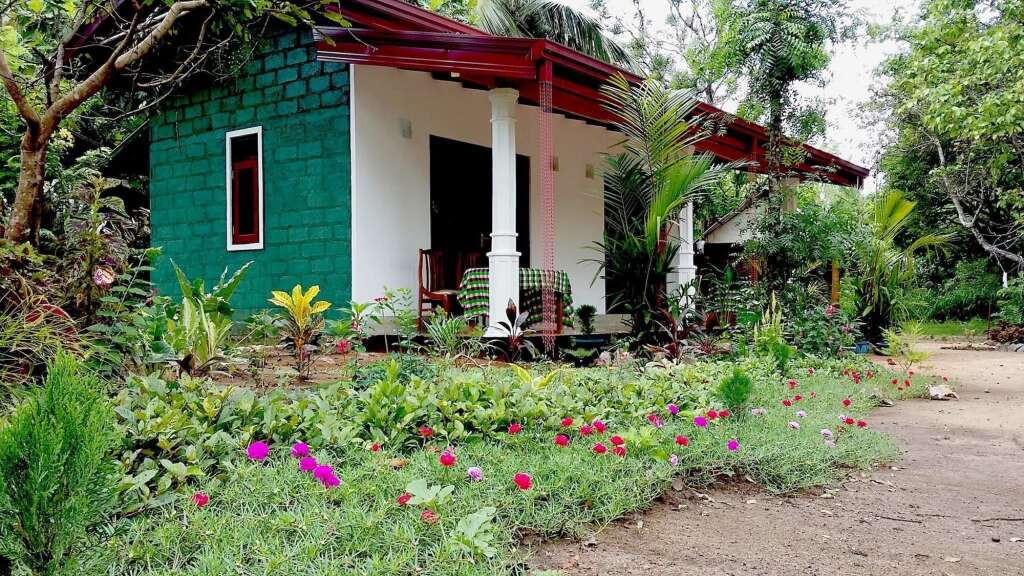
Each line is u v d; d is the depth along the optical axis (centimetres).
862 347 1118
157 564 198
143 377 363
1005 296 1551
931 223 1953
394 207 826
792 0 1107
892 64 1443
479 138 946
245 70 872
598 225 1153
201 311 481
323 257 809
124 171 1272
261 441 304
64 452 155
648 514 292
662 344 743
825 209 1027
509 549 236
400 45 686
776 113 1091
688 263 1073
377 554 206
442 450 322
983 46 1055
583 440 354
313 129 817
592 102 837
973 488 359
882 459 412
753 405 484
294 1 752
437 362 549
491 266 734
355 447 307
